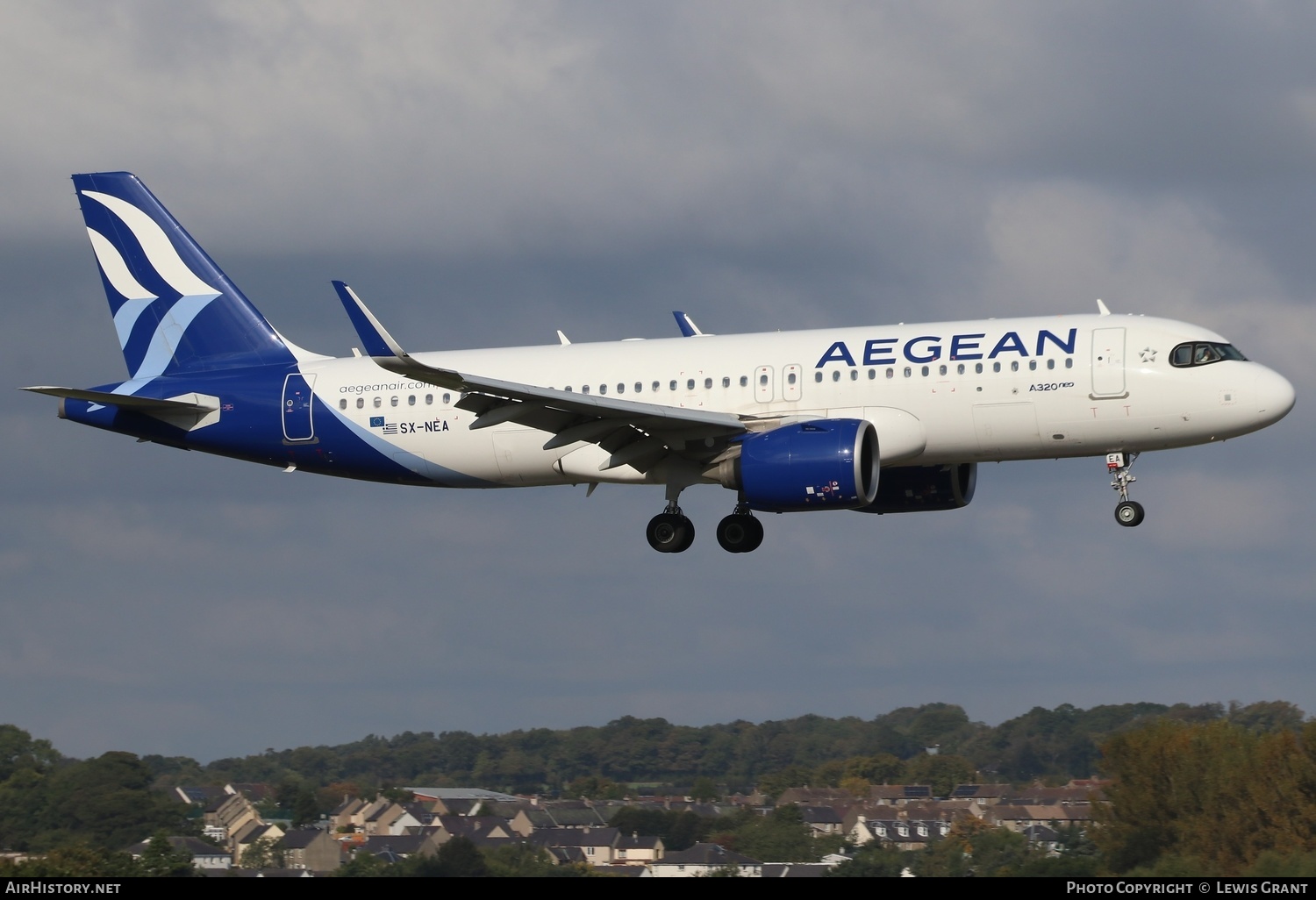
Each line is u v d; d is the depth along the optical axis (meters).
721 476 123.12
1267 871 79.50
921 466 126.56
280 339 138.12
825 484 116.12
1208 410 115.38
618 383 127.12
